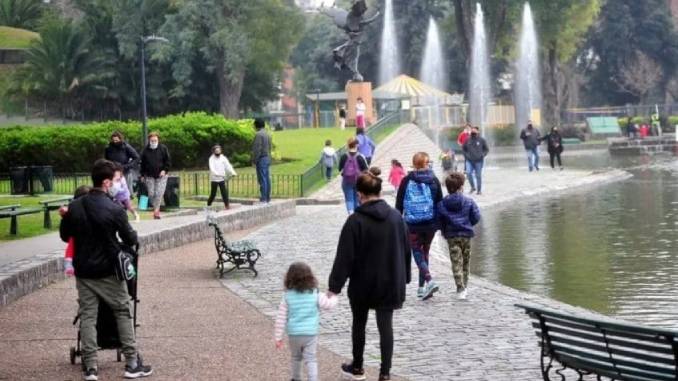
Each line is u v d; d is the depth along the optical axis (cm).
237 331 1639
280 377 1321
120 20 8350
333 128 6347
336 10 6750
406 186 1936
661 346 1019
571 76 12119
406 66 10906
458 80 10919
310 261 2497
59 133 4928
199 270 2353
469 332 1617
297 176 4544
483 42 9150
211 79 8775
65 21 8744
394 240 1305
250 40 8325
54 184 4425
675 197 4362
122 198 2925
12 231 2694
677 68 12325
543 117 10075
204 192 4416
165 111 8800
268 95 9631
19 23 10244
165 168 3150
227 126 5047
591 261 2606
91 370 1314
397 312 1797
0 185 4494
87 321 1322
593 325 1075
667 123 10406
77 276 1327
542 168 6253
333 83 11456
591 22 10244
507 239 3092
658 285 2231
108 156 3150
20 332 1623
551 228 3353
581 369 1132
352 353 1399
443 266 2400
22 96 8338
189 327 1677
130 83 8556
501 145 9375
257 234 3158
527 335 1588
